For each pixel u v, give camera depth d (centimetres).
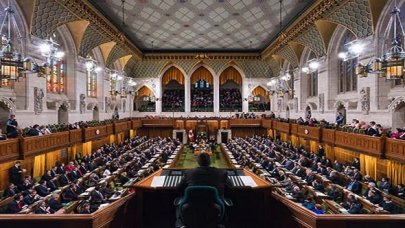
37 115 1678
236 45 3244
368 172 1634
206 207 316
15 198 1105
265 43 3148
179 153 2591
